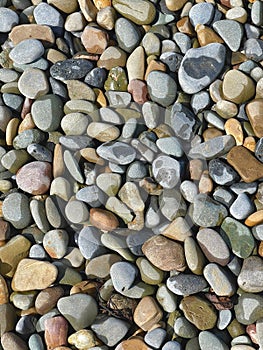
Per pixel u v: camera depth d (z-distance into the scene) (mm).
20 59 753
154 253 674
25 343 658
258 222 675
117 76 751
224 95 724
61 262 693
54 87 748
